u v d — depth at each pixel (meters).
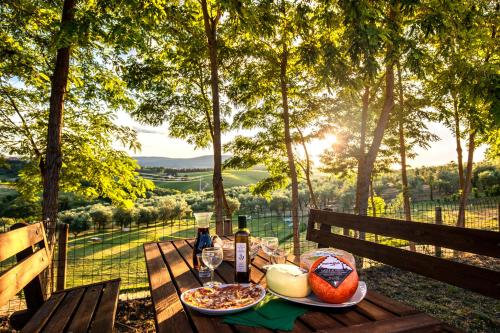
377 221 2.44
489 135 10.38
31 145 8.48
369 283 6.12
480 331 4.09
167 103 9.89
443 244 1.95
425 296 5.40
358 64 6.80
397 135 11.50
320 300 1.61
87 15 5.29
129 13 5.71
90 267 10.19
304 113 11.86
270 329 1.39
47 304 2.62
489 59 8.76
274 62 10.47
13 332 3.91
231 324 1.44
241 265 2.04
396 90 10.37
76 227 18.77
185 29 7.87
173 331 1.40
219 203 8.88
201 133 11.41
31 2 6.83
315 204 13.17
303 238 11.38
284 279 1.67
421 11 7.58
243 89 10.55
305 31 8.58
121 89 8.76
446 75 7.82
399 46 6.95
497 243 1.69
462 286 1.79
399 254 2.22
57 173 6.53
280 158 12.93
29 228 2.70
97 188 9.30
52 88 6.57
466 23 7.16
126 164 9.59
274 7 9.14
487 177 23.56
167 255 2.96
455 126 10.30
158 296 1.87
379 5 7.25
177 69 9.80
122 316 4.61
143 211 20.98
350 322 1.44
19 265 2.33
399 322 1.41
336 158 12.85
